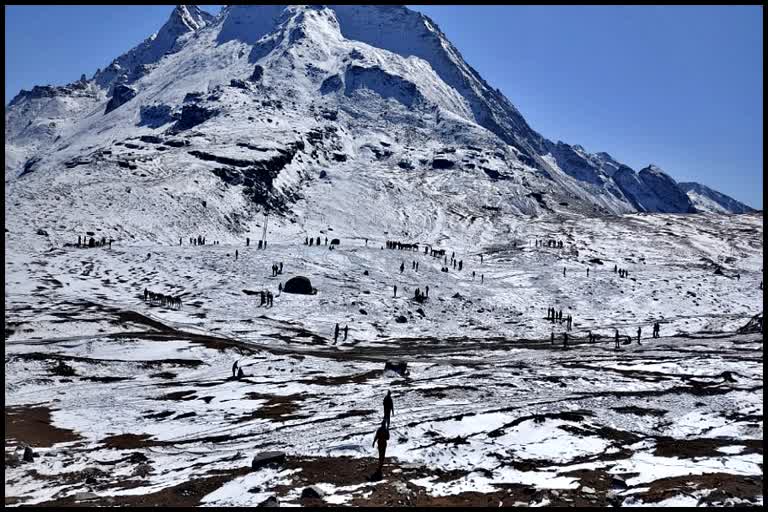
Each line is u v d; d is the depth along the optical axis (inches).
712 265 6018.7
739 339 2758.4
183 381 1897.1
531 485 837.2
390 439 1103.6
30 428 1314.0
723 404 1380.4
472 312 3922.2
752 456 968.3
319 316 3467.0
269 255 4820.4
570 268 5595.5
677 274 5329.7
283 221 7500.0
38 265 4092.0
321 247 5280.5
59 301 3228.3
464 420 1218.0
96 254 4559.5
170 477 947.3
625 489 812.0
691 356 2178.9
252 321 3201.3
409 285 4384.8
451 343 2999.5
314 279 4247.0
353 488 827.4
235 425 1333.7
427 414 1328.7
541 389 1610.5
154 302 3442.4
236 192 7642.7
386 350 2694.4
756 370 1796.3
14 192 6186.0
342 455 1012.5
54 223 5442.9
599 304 4370.1
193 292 3774.6
